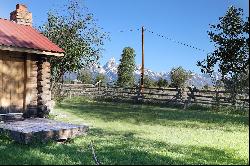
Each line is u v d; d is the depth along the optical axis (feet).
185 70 202.08
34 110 60.44
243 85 69.05
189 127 58.95
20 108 59.00
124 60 245.45
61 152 36.91
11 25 65.62
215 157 36.91
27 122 51.34
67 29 106.52
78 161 32.94
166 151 38.93
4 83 57.00
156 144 43.09
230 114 81.41
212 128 58.34
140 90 111.34
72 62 106.32
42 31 106.83
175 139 47.19
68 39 106.22
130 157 34.94
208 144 44.29
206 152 39.32
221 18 67.67
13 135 42.50
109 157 34.91
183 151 39.32
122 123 62.03
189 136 49.96
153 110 85.51
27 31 65.72
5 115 56.08
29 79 59.82
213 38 68.08
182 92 100.07
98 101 114.21
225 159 36.09
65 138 44.62
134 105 100.42
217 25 68.08
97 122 62.59
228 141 46.80
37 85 61.31
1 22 65.26
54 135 43.32
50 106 63.67
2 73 56.80
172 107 97.96
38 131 41.75
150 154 36.83
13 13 69.62
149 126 59.11
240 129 58.13
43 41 63.21
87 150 38.40
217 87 93.86
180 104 98.07
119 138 46.70
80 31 107.34
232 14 66.59
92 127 56.65
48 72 62.64
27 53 59.62
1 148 38.40
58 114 67.26
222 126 61.00
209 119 69.72
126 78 243.19
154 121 65.16
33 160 32.83
